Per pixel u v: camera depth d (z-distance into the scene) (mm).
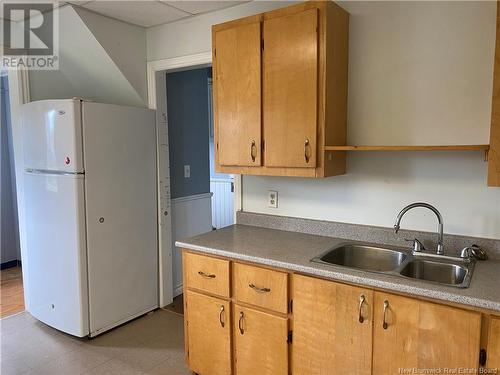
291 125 2076
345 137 2238
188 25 2807
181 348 2641
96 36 2707
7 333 2859
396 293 1590
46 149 2660
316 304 1798
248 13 2516
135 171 2951
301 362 1876
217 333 2148
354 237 2268
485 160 1775
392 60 2082
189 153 3639
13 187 4258
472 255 1889
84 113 2562
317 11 1942
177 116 3482
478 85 1875
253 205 2684
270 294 1934
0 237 4238
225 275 2076
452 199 1989
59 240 2666
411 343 1569
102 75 3064
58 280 2723
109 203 2764
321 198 2398
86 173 2596
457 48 1910
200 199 3783
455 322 1467
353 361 1722
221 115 2338
